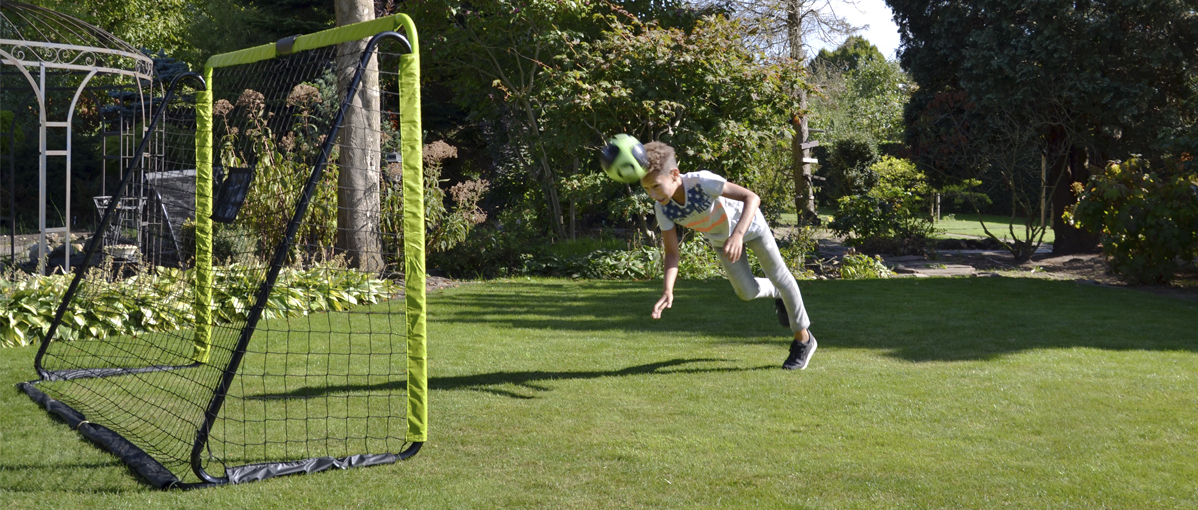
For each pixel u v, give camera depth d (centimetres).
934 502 245
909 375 427
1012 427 328
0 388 411
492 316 652
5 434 330
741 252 405
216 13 2084
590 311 679
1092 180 1008
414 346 301
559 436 319
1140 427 326
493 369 450
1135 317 648
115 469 286
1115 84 1493
